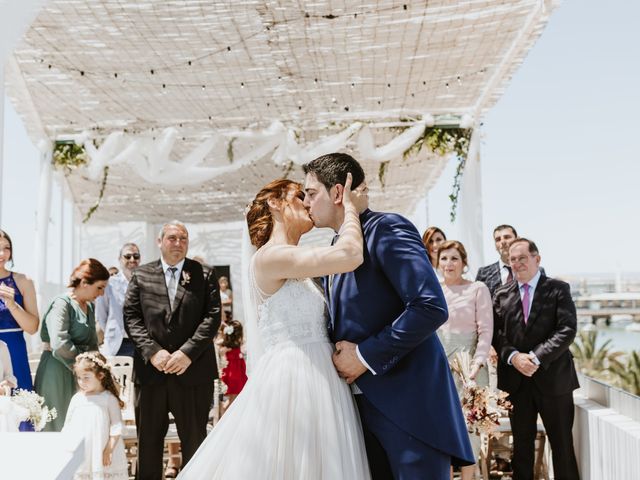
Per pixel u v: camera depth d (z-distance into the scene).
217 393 6.02
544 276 4.78
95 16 5.54
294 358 2.57
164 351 4.62
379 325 2.54
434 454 2.45
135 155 8.38
